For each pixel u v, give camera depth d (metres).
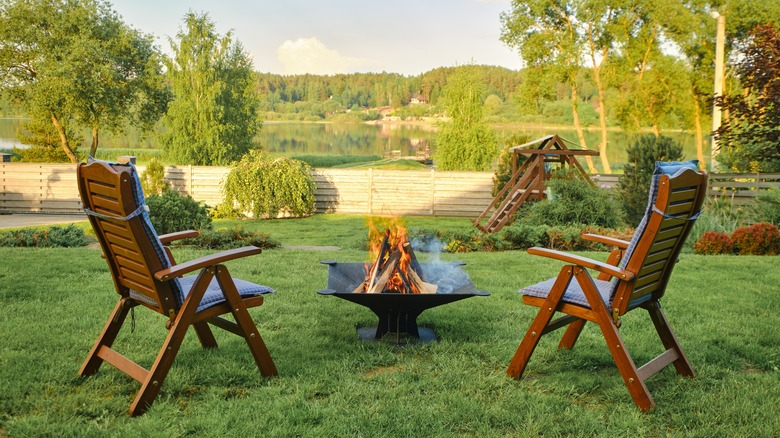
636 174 13.30
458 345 3.97
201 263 2.96
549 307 3.26
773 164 14.25
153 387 2.91
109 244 3.08
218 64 32.91
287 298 5.23
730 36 29.48
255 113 36.31
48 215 19.88
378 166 40.59
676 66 31.38
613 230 10.33
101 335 3.26
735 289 5.68
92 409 2.84
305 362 3.60
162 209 11.67
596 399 3.16
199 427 2.71
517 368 3.38
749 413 2.89
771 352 3.82
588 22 32.50
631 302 3.15
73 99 29.44
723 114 17.36
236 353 3.73
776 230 8.77
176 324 2.96
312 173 20.23
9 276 5.86
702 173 3.12
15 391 2.99
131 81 33.72
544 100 35.59
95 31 32.56
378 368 3.61
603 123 34.09
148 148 54.91
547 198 13.52
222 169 19.80
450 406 2.99
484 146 32.16
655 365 3.22
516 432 2.74
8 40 30.50
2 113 33.25
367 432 2.69
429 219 19.55
